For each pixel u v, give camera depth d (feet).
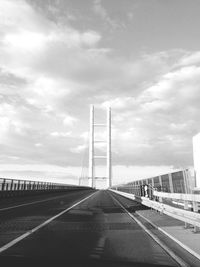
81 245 34.81
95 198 153.48
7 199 126.52
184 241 36.81
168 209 59.11
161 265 27.02
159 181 86.38
